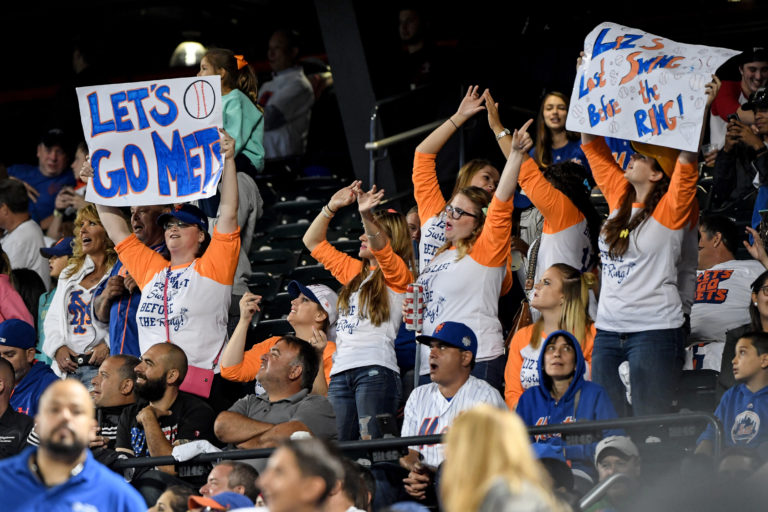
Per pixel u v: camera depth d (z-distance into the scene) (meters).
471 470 12.66
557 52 40.19
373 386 26.62
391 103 40.06
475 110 29.11
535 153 33.41
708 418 20.91
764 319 24.86
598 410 22.69
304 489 15.41
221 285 27.45
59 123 42.06
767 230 27.61
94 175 27.94
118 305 28.75
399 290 27.33
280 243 39.16
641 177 23.97
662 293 23.64
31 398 28.64
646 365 23.50
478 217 26.52
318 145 47.19
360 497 19.50
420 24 42.00
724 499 19.00
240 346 27.11
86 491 17.09
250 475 21.33
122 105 27.94
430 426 24.17
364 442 22.19
